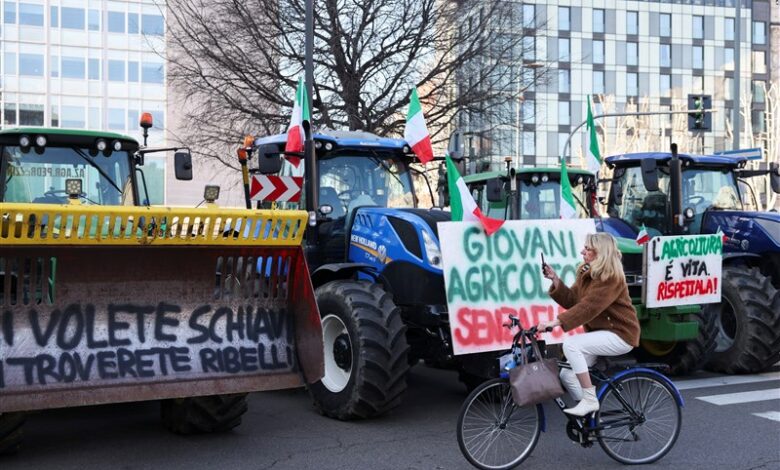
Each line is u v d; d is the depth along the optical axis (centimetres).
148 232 555
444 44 2131
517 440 582
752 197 1163
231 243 591
